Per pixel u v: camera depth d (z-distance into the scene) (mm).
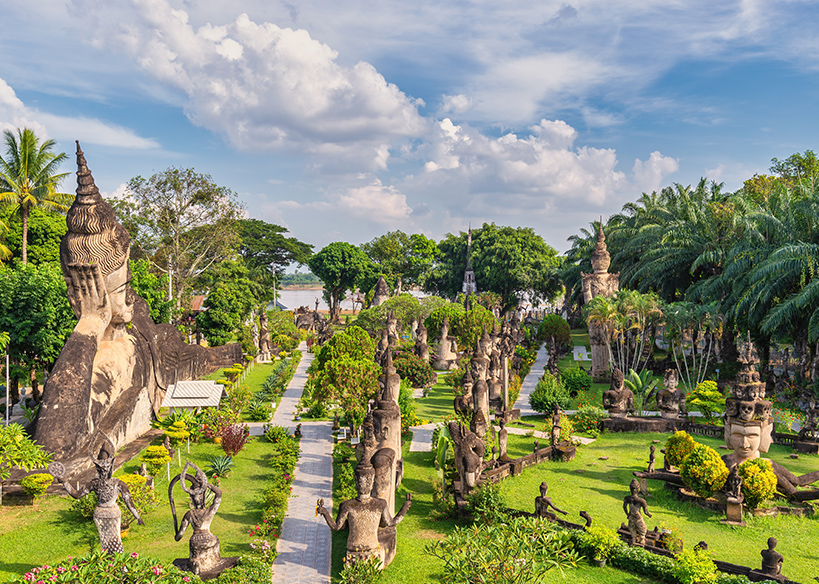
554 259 110812
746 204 49531
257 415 38688
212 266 80688
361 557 18281
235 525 22141
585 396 42094
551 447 30297
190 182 65625
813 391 37844
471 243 116438
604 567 18609
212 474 27672
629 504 19922
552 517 21156
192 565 17328
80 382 27812
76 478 25656
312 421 38531
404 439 34219
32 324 34844
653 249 56250
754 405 24250
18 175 49562
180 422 31609
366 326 72438
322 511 18578
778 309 39062
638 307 46031
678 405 35750
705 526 21844
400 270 122750
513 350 54562
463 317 64812
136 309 38375
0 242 49250
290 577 18406
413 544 20688
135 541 20375
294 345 74125
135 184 64438
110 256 30719
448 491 24781
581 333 85250
